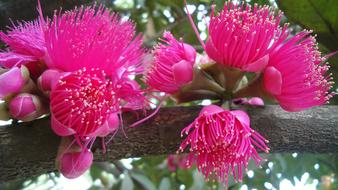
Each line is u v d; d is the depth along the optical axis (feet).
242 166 0.72
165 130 0.68
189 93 0.70
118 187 1.53
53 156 0.64
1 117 0.62
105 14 0.64
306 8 0.84
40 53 0.63
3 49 0.73
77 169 0.60
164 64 0.68
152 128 0.68
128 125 0.67
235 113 0.65
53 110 0.59
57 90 0.59
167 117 0.69
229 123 0.64
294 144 0.72
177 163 1.56
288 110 0.69
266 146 0.66
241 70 0.68
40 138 0.64
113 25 0.63
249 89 0.70
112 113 0.61
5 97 0.60
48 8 0.84
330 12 0.83
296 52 0.66
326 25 0.85
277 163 1.26
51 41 0.61
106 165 1.62
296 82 0.66
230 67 0.68
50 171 0.66
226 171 0.67
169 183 1.50
